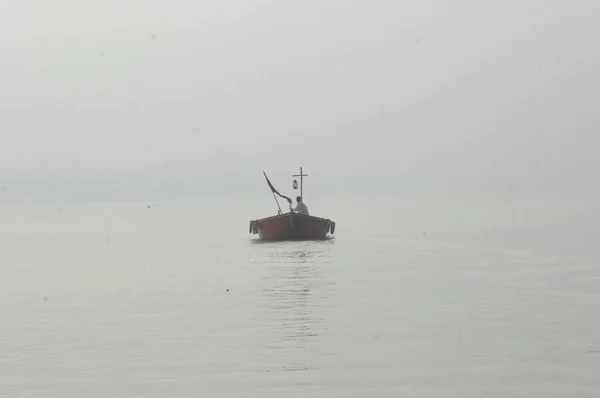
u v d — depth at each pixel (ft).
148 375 101.55
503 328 128.57
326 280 192.24
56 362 108.47
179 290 177.99
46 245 336.90
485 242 318.04
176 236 382.01
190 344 118.42
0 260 264.31
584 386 95.81
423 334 124.26
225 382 98.22
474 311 144.87
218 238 357.00
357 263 233.55
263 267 224.12
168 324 134.51
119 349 115.75
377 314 142.00
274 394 93.35
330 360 108.06
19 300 165.89
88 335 125.90
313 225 292.40
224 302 158.40
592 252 268.62
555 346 115.34
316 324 132.87
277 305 153.48
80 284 192.95
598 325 130.62
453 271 211.41
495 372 101.81
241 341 120.06
